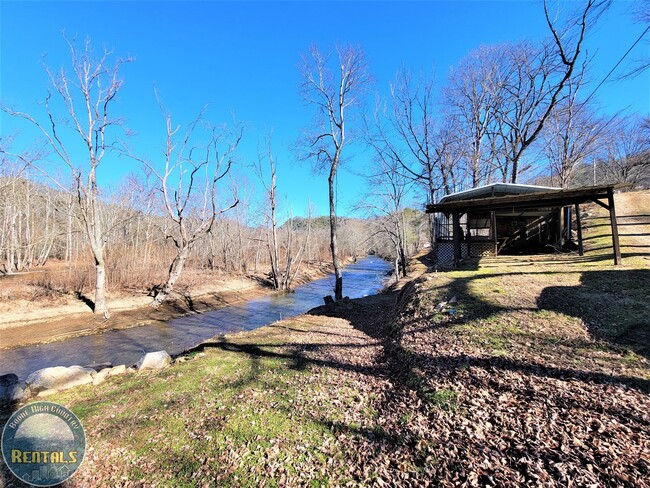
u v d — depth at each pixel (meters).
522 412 3.28
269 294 23.66
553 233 14.55
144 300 17.98
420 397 4.07
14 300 15.00
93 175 15.34
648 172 35.72
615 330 4.80
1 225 25.70
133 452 3.61
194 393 5.15
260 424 4.00
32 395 5.25
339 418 3.97
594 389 3.44
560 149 22.53
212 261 31.17
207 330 13.64
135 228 26.22
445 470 2.75
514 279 8.20
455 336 5.65
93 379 5.99
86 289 17.77
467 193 14.73
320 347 7.32
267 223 27.84
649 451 2.48
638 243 11.17
